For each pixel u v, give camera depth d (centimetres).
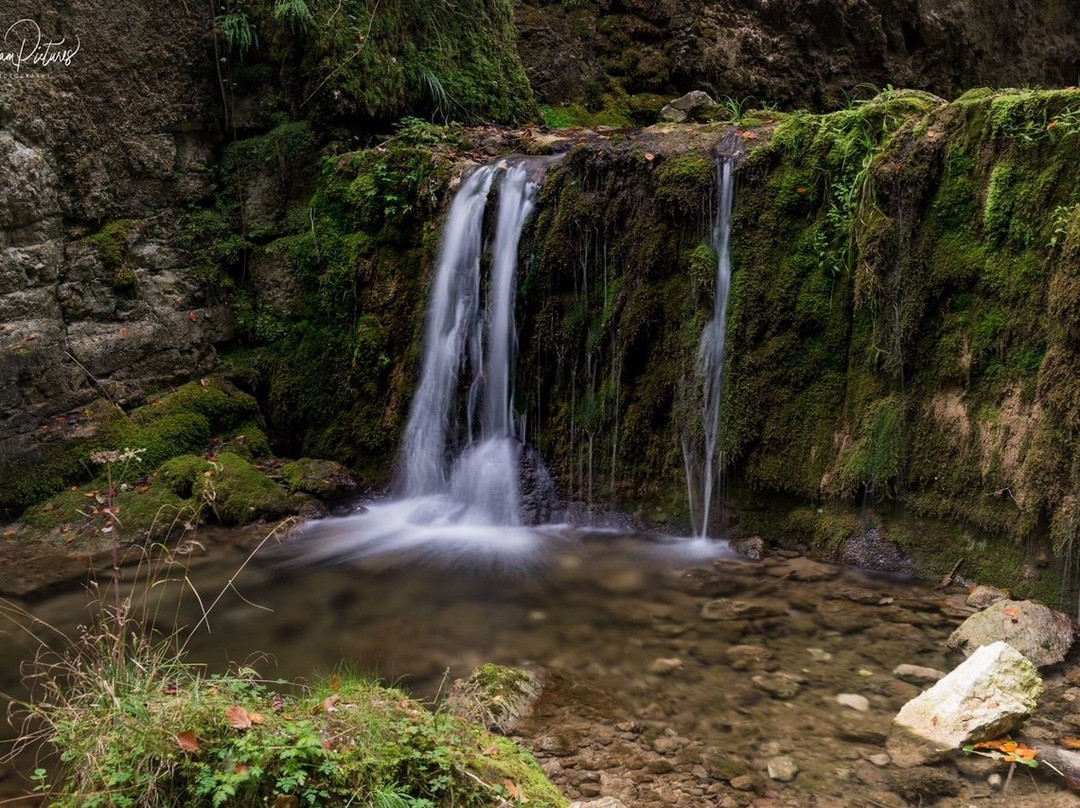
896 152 485
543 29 965
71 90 635
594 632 421
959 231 466
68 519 585
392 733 270
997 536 450
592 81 978
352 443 679
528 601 462
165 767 244
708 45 1014
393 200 670
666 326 562
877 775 299
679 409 556
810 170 522
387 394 670
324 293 696
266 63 733
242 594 480
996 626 393
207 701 269
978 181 460
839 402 510
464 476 629
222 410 690
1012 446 441
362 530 592
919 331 476
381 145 717
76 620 454
